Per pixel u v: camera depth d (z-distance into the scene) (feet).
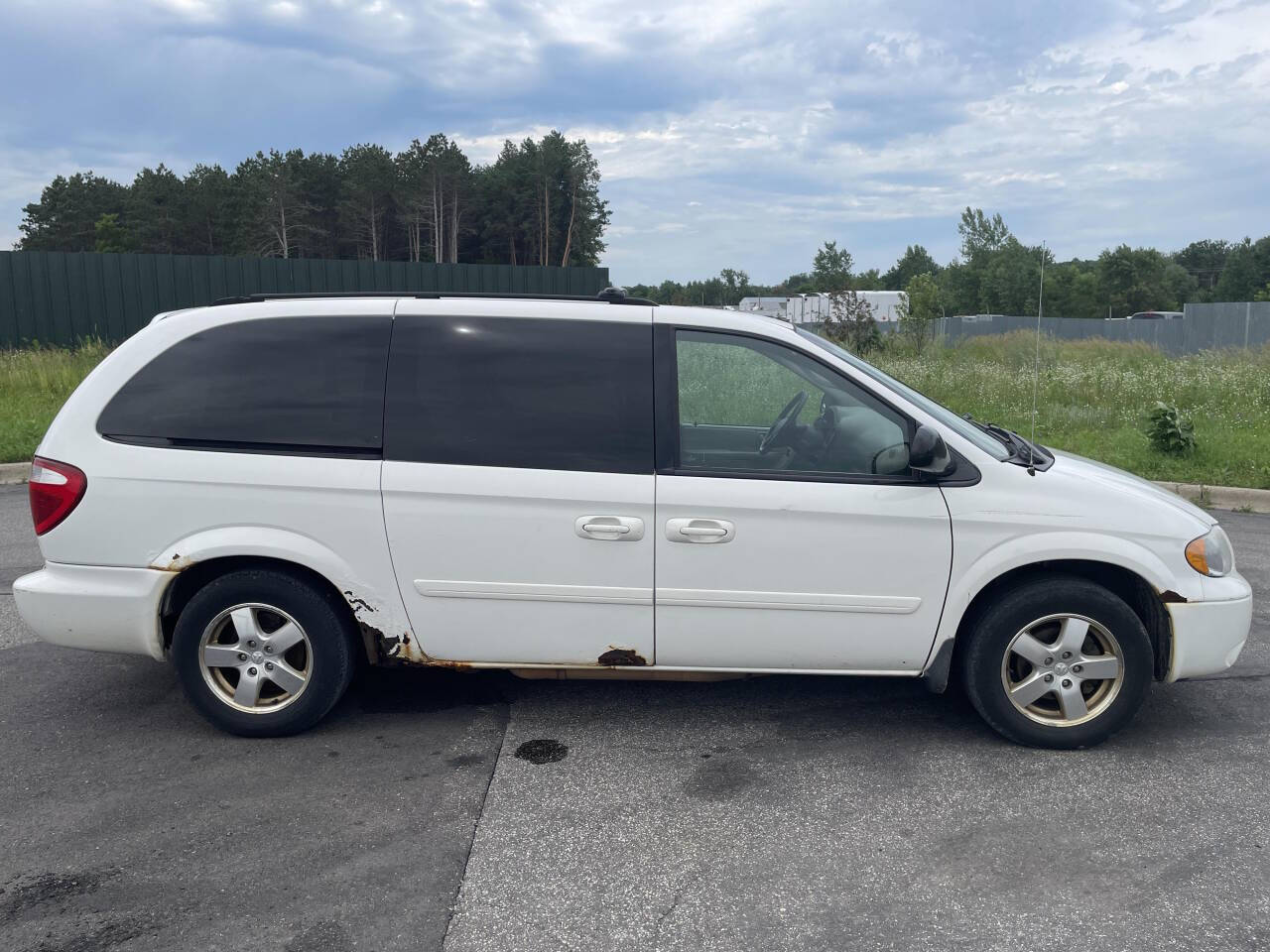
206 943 9.09
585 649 13.04
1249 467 31.96
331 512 12.77
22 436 36.50
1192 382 46.65
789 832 11.13
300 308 13.34
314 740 13.52
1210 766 12.82
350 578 12.85
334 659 13.29
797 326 14.32
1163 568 12.81
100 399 13.20
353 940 9.16
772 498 12.59
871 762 12.92
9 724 14.02
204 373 13.16
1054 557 12.67
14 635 17.79
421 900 9.78
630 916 9.53
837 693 15.31
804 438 13.09
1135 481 14.08
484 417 12.88
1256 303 95.35
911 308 78.28
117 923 9.38
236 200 234.17
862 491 12.67
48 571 13.25
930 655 13.03
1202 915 9.53
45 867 10.34
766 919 9.49
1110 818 11.44
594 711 14.58
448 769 12.67
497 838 10.98
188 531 12.88
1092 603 12.78
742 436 13.21
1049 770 12.70
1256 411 41.57
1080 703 13.07
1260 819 11.41
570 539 12.71
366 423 12.92
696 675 13.52
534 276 75.77
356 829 11.15
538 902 9.77
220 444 12.97
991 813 11.55
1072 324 107.65
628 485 12.64
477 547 12.77
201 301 68.49
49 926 9.32
